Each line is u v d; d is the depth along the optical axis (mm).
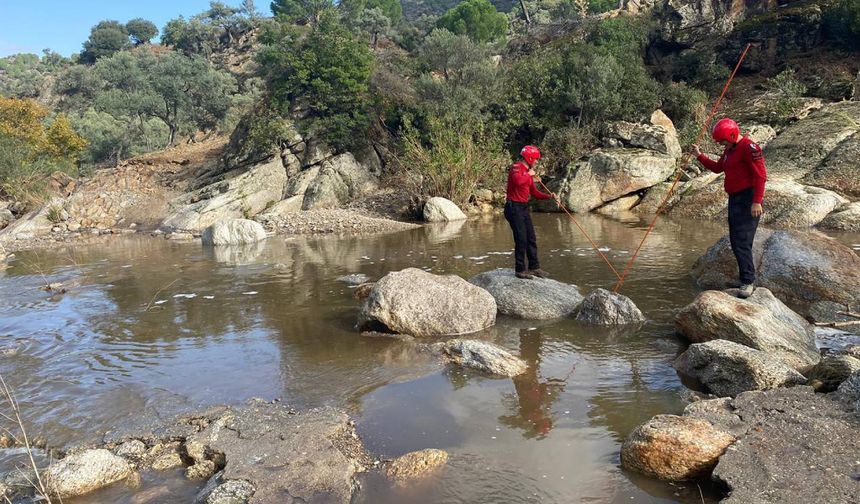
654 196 17016
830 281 6699
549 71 22344
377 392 4895
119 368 5836
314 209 20328
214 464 3902
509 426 4176
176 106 44031
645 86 21766
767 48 23578
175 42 74188
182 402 4918
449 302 6566
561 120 21734
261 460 3797
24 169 25312
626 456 3604
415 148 19312
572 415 4301
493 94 22625
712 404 3945
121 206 21641
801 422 3572
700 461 3363
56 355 6336
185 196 21562
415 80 24844
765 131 18328
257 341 6457
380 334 6516
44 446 4352
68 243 16719
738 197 6434
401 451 3928
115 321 7633
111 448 4258
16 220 21672
